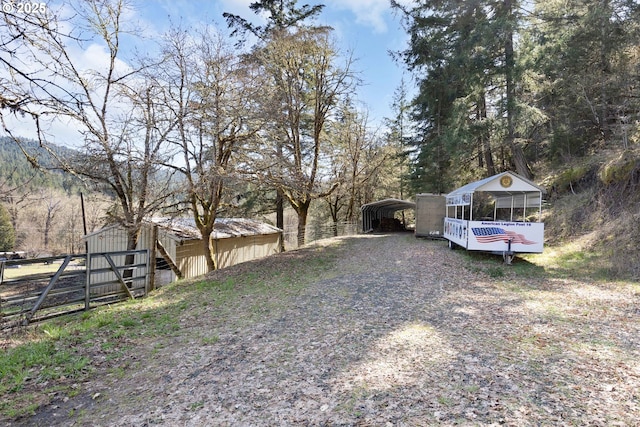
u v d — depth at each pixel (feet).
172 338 19.07
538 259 37.65
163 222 47.39
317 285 30.27
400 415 10.64
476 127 54.49
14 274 65.41
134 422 11.16
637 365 13.42
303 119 65.87
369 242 58.65
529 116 48.52
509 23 47.32
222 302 26.63
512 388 11.88
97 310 27.30
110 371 15.10
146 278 33.32
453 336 17.24
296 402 11.80
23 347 17.84
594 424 9.70
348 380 13.12
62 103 15.65
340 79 61.52
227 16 61.77
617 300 22.97
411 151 83.87
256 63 43.39
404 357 14.94
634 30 45.44
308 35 54.54
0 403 12.48
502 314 20.71
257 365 14.93
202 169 37.47
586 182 47.34
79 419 11.48
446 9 56.18
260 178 40.96
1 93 14.19
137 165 35.29
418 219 61.98
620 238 33.99
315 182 66.23
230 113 36.47
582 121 52.85
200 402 12.16
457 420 10.19
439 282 29.53
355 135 86.33
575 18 49.03
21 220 91.66
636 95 45.34
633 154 39.83
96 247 53.06
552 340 16.34
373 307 22.91
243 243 65.62
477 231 37.01
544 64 50.11
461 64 52.70
